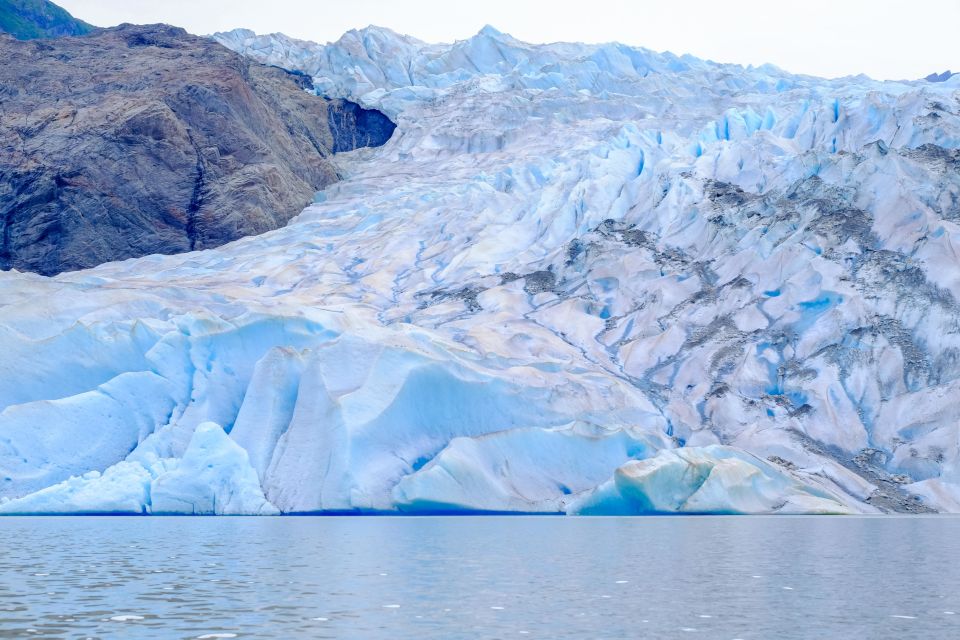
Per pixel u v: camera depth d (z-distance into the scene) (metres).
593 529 44.78
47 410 54.97
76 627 19.16
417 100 154.38
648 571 28.17
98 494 52.28
